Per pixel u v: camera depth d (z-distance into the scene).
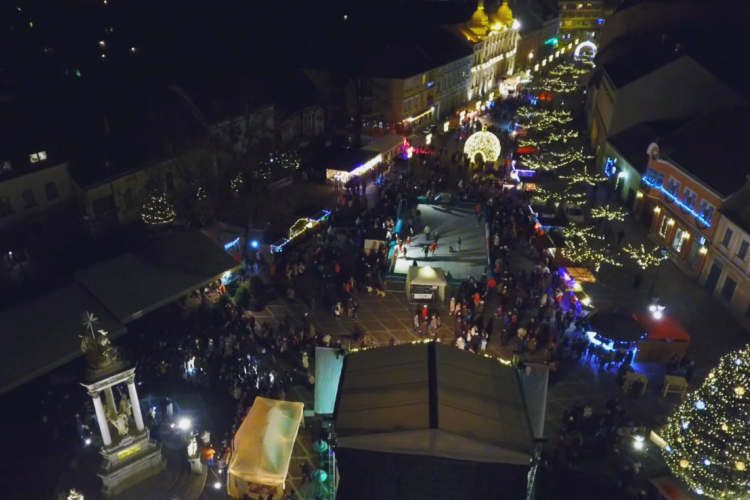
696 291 37.53
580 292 34.34
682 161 40.81
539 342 31.28
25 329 26.34
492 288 36.53
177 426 24.34
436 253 41.62
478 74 87.06
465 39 83.12
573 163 59.81
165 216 37.72
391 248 40.09
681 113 51.00
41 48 63.69
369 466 17.70
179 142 40.50
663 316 30.81
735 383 19.75
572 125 73.06
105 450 20.95
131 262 31.59
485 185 53.97
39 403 25.69
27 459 22.98
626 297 36.69
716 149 39.88
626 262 40.91
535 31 110.88
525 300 34.34
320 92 65.19
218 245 34.72
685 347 29.41
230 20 68.06
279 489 21.58
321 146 60.25
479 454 17.41
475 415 18.47
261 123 46.72
